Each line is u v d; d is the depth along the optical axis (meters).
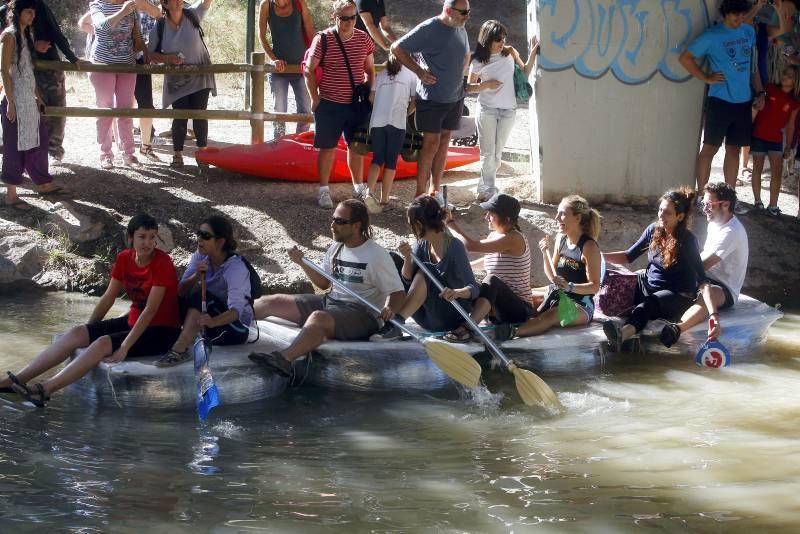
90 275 9.59
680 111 11.05
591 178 11.12
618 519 5.33
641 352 8.27
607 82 10.88
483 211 10.76
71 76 16.38
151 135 11.94
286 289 9.43
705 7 10.80
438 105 10.17
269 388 7.12
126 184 10.74
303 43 11.73
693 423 6.77
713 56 10.67
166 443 6.27
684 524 5.29
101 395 6.84
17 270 9.51
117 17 10.63
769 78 11.38
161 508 5.36
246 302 7.18
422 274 7.62
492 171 10.99
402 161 11.69
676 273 8.22
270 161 11.19
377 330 7.57
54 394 7.00
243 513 5.33
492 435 6.54
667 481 5.82
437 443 6.39
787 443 6.42
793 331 9.09
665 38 10.84
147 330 6.96
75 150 11.99
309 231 10.26
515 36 21.48
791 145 11.18
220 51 18.73
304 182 11.42
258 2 21.39
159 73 10.80
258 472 5.88
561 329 8.07
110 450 6.12
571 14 10.70
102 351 6.80
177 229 10.05
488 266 8.11
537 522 5.29
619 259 8.68
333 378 7.34
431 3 22.55
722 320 8.38
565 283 7.95
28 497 5.43
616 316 8.42
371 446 6.33
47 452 6.04
